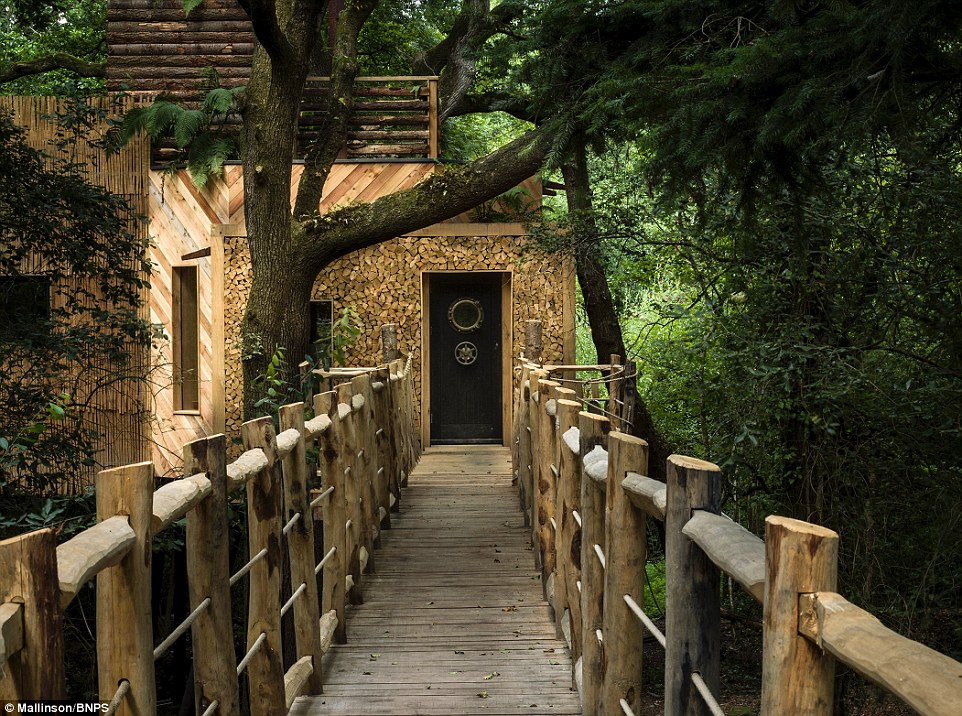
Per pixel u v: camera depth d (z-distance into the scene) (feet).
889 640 3.94
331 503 16.12
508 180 31.19
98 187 27.68
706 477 6.79
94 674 24.13
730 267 25.59
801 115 12.31
